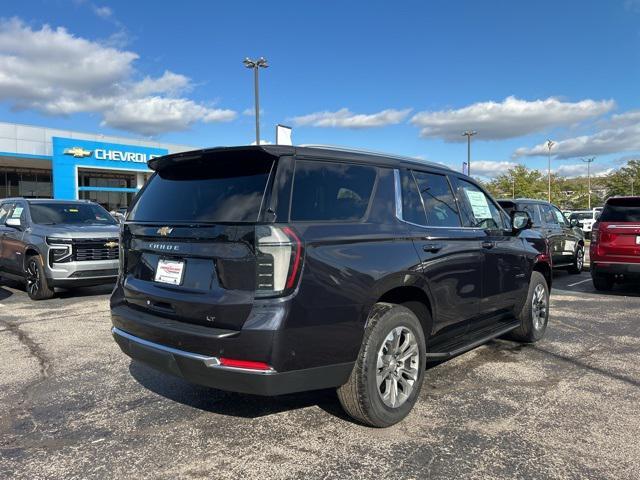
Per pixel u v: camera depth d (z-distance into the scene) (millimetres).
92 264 8750
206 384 3236
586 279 12047
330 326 3215
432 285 4023
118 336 3793
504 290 5164
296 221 3182
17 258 9516
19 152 33375
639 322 7180
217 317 3123
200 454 3305
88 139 36031
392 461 3193
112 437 3555
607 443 3438
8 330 6648
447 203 4574
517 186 64938
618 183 73062
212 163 3645
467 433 3588
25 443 3471
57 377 4797
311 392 4398
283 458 3244
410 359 3850
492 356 5496
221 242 3188
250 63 26094
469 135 45375
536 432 3604
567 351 5695
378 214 3752
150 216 3830
